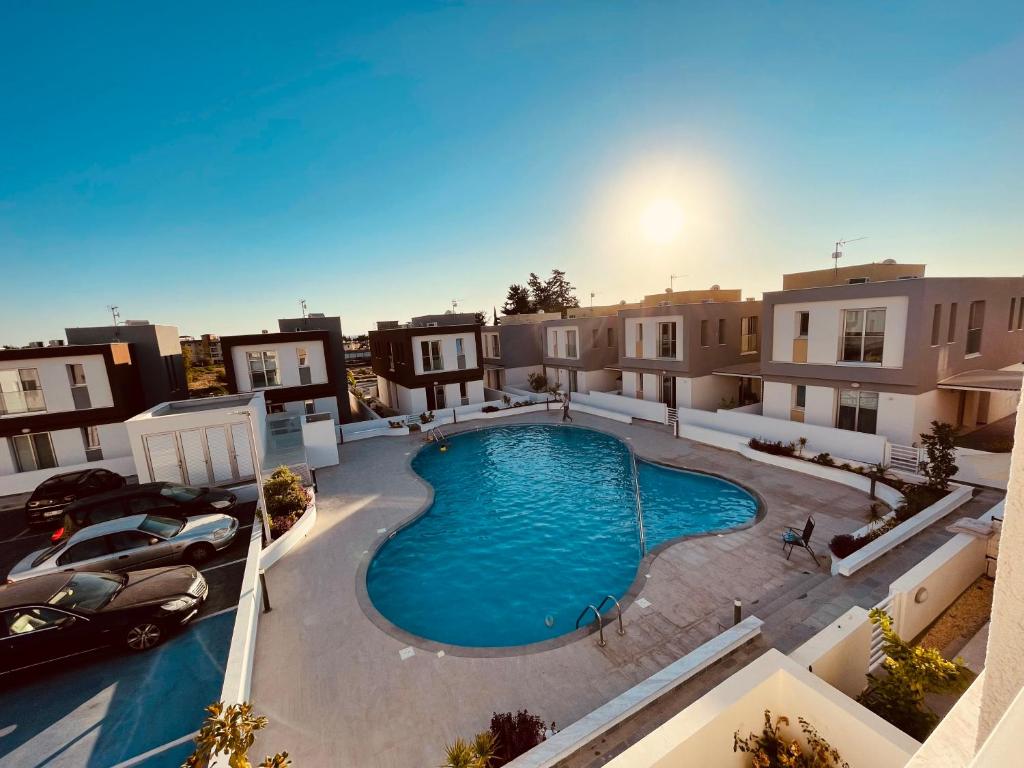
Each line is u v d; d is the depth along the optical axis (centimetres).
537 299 7775
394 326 3866
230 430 1702
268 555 1223
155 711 782
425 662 860
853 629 602
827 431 1695
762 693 464
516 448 2267
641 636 892
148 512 1314
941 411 1633
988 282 1702
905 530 1092
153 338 2339
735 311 2466
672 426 2369
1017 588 174
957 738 218
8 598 860
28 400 1898
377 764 662
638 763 393
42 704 803
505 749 633
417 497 1672
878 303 1584
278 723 738
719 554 1166
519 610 1067
